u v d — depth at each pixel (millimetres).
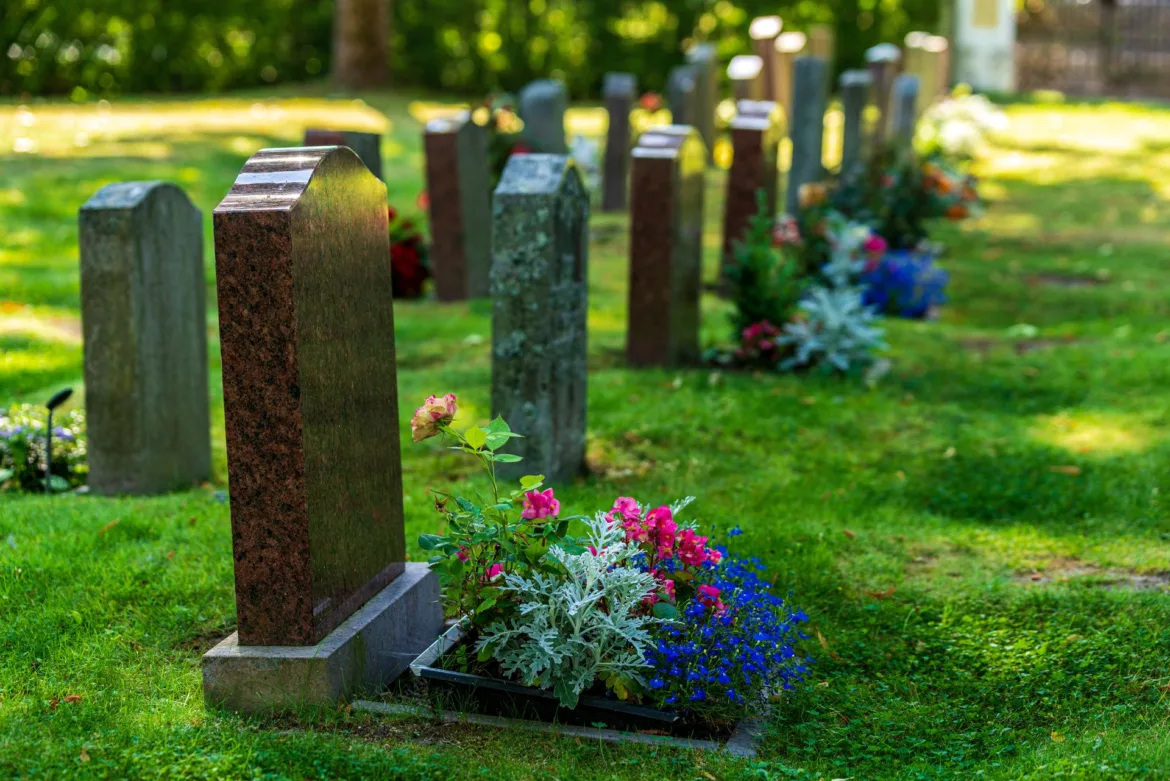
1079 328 9539
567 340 5945
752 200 9258
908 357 8477
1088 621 4496
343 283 3752
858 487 6137
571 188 5852
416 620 4156
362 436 3910
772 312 8242
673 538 3926
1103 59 27000
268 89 22609
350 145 7328
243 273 3439
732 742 3660
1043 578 5027
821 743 3674
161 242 5824
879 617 4590
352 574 3873
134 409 5727
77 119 16672
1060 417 7203
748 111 9320
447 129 9867
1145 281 11164
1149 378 7855
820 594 4777
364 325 3898
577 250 5980
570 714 3717
